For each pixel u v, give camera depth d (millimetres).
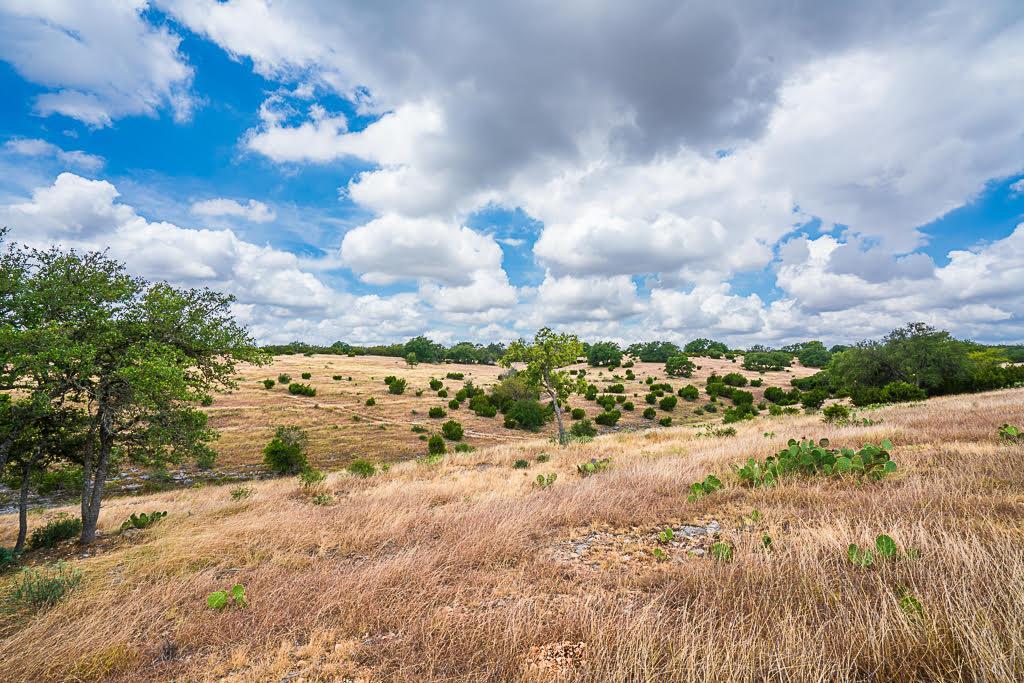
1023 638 2561
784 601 3666
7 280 8648
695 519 6695
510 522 7203
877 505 5754
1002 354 59469
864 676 2760
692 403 58094
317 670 3641
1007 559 3619
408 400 49906
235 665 3871
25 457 10125
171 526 10492
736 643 3090
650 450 15359
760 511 6305
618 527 6836
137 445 11250
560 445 20531
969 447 8539
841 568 4137
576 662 3311
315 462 27859
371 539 7316
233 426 35844
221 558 7086
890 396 29422
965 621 2777
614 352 99250
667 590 4305
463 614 4172
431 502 10156
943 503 5430
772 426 21141
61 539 10500
